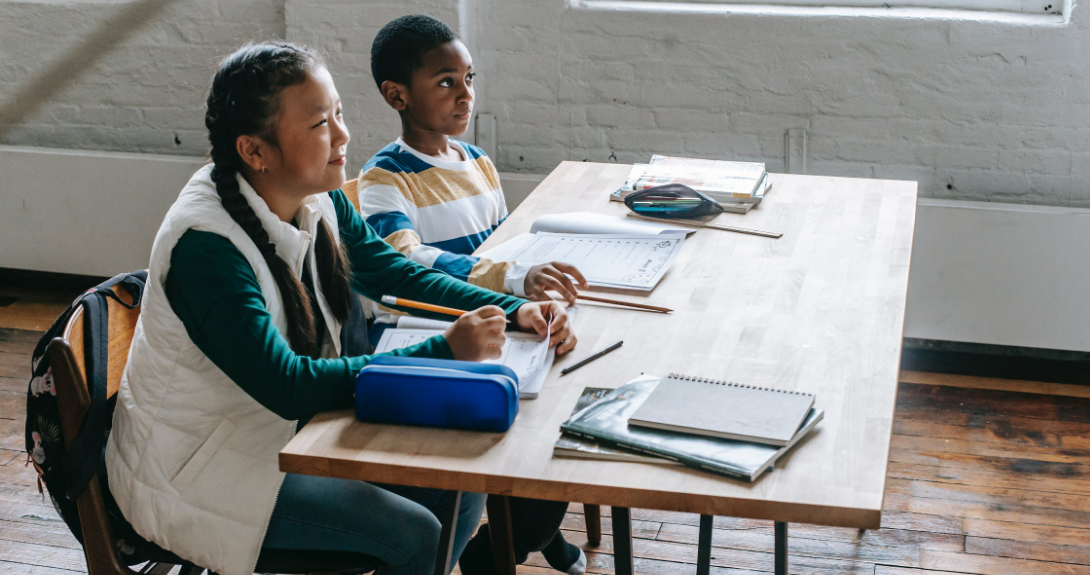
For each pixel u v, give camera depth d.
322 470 1.16
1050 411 2.80
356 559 1.41
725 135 3.12
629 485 1.08
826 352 1.42
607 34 3.10
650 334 1.49
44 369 1.32
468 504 1.51
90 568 1.38
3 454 2.58
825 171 3.09
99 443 1.34
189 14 3.36
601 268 1.74
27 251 3.60
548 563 2.13
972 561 2.16
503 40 3.18
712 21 3.01
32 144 3.60
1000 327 2.98
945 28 2.86
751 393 1.24
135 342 1.39
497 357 1.35
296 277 1.40
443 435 1.20
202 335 1.28
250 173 1.37
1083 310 2.90
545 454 1.15
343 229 1.65
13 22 3.47
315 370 1.26
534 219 2.04
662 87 3.12
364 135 3.27
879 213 2.03
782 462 1.13
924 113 2.96
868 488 1.07
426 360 1.27
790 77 3.01
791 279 1.69
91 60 3.47
